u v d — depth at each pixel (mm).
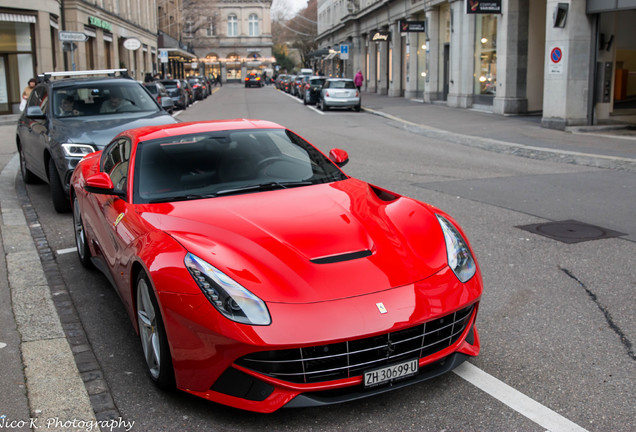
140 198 4059
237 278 3006
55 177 7797
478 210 7590
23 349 3930
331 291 2977
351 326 2859
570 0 15867
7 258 5980
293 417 3078
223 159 4383
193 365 3008
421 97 34219
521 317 4270
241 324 2852
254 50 103812
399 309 2965
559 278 5051
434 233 3525
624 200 8008
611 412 3029
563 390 3260
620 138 14680
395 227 3564
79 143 7512
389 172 10789
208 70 103438
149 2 53562
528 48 21516
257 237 3328
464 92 25625
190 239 3318
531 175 10242
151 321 3367
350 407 3156
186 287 3006
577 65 16281
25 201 8875
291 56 136625
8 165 12344
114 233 3979
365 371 2939
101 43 35750
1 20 23719
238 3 102500
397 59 38500
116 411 3176
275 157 4500
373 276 3084
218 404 3227
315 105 34312
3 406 3234
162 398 3307
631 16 16516
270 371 2881
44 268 5727
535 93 21938
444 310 3064
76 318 4496
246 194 4023
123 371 3643
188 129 4742
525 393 3236
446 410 3092
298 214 3635
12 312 4590
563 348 3770
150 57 52875
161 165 4293
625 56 16688
